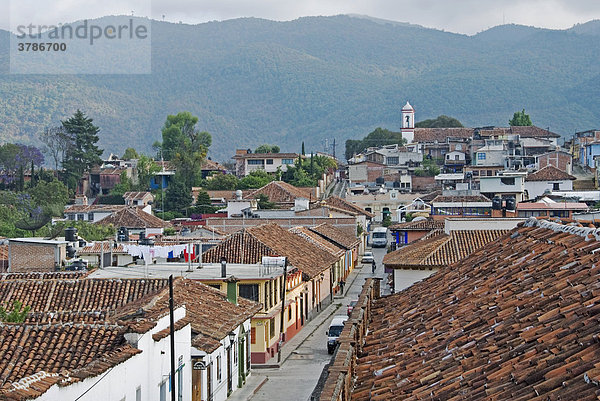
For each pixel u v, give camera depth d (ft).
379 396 71.77
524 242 102.94
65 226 425.28
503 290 85.97
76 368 114.73
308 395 192.13
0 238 320.50
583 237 87.76
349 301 357.41
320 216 469.16
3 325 122.42
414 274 212.64
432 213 451.94
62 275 211.00
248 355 214.69
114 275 211.61
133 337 126.11
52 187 540.11
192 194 646.74
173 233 418.31
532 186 532.73
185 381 156.46
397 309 111.34
